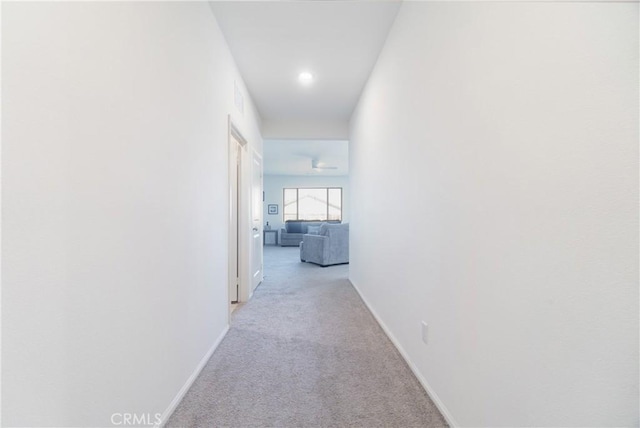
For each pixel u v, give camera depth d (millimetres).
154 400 1273
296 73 3010
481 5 1098
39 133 730
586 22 699
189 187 1648
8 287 661
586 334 704
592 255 689
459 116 1261
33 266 717
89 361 897
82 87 860
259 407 1494
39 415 735
